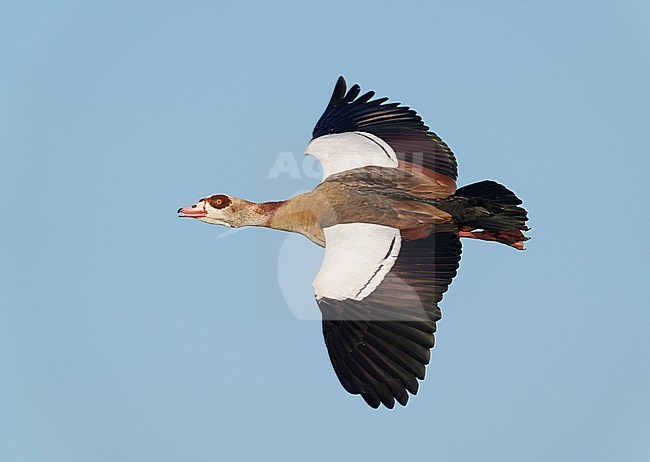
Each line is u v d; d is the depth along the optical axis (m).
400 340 12.21
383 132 15.07
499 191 14.09
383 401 11.98
